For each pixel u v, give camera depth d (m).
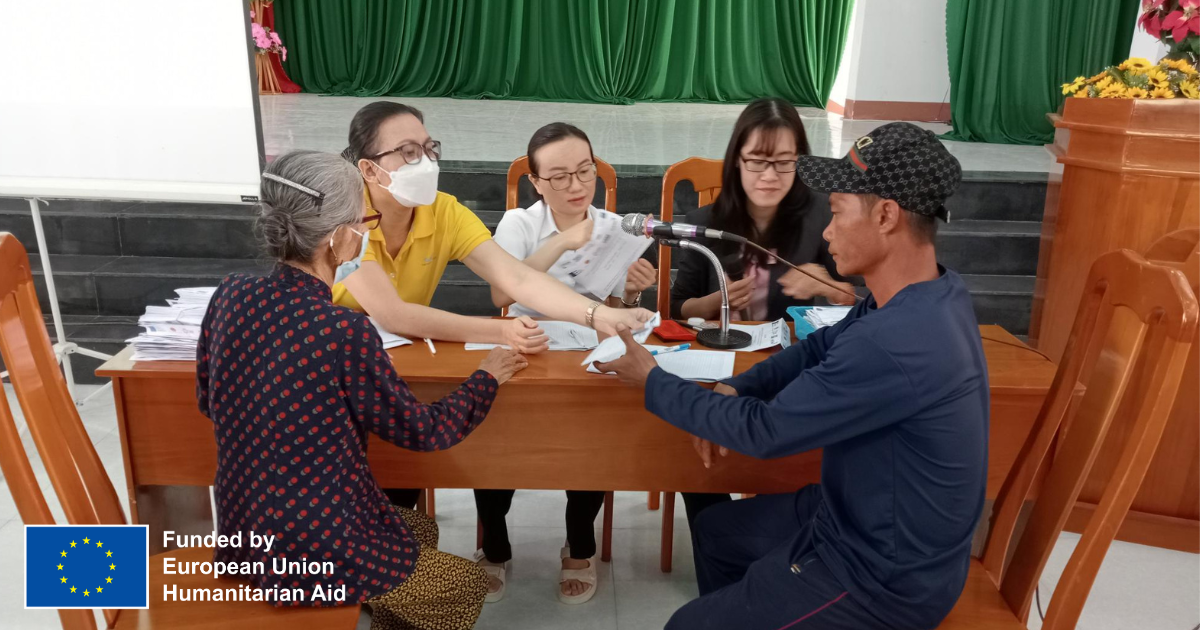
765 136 2.01
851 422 1.25
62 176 2.21
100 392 3.11
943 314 1.23
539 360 1.68
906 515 1.28
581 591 1.98
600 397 1.64
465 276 3.75
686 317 2.26
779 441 1.30
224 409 1.28
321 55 7.39
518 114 6.49
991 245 4.03
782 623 1.37
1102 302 1.38
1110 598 2.06
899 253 1.27
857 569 1.32
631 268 2.12
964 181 4.24
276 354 1.24
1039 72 5.73
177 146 2.20
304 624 1.32
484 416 1.51
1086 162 2.33
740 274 2.25
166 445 1.65
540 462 1.70
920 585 1.29
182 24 2.10
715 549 1.65
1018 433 1.68
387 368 1.29
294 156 1.28
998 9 5.60
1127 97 2.22
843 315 1.83
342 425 1.28
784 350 1.59
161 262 3.68
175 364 1.60
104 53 2.12
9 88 2.14
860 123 6.64
